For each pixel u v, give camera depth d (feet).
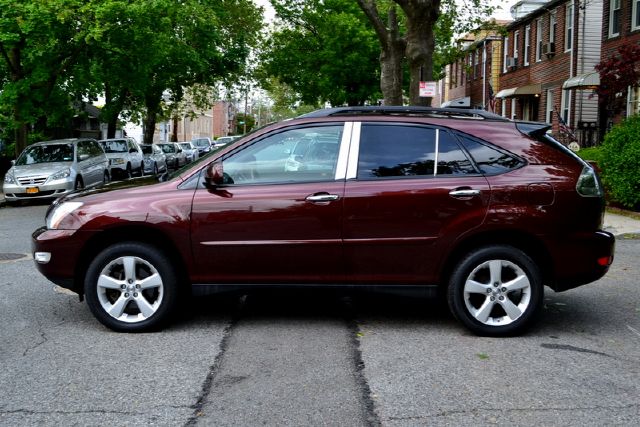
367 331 19.22
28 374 15.70
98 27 69.31
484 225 18.22
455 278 18.43
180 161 122.62
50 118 80.84
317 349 17.47
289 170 18.95
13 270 29.01
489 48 125.08
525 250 18.89
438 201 18.34
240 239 18.58
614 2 77.20
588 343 18.11
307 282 18.70
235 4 124.16
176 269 19.19
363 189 18.51
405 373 15.61
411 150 18.89
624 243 35.99
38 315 21.29
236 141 19.38
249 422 12.88
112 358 16.85
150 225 18.63
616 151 45.65
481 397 14.14
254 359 16.67
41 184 58.75
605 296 23.89
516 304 18.57
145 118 136.98
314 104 130.72
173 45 101.86
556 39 95.55
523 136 18.95
